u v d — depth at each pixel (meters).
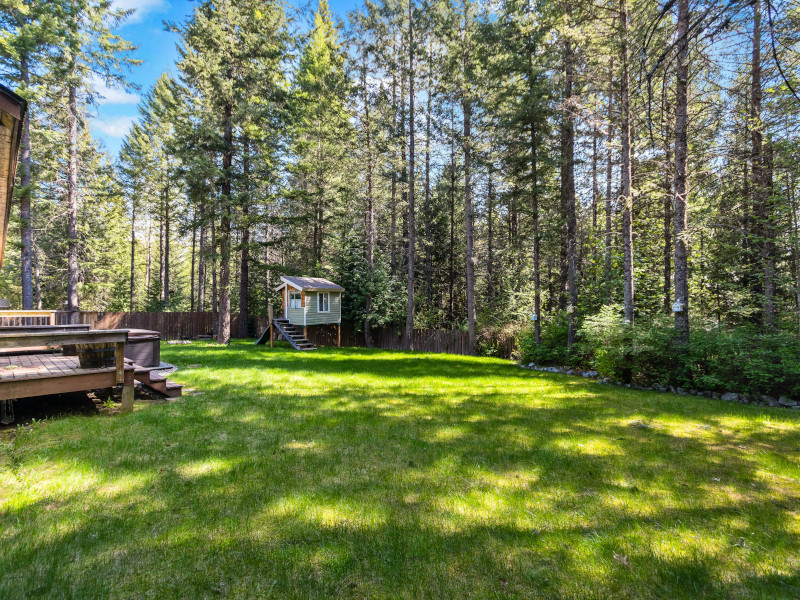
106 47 14.73
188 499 2.90
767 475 3.58
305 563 2.20
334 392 7.07
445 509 2.86
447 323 21.14
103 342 5.00
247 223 15.76
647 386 8.19
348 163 18.86
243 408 5.63
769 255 8.87
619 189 13.84
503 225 22.72
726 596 2.02
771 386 6.91
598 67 10.53
